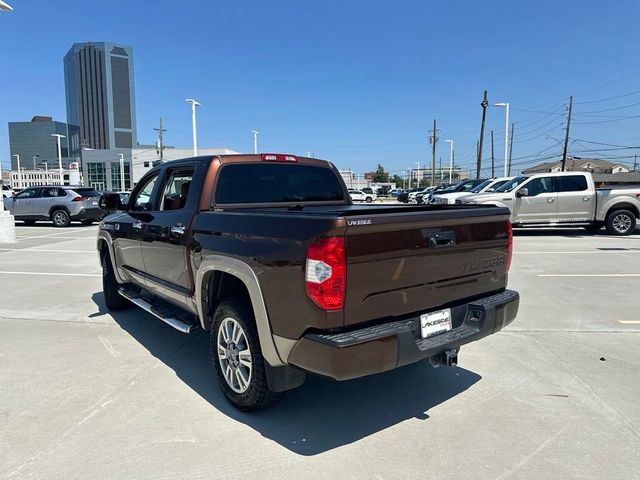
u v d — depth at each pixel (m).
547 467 2.88
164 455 3.02
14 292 7.63
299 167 4.88
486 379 4.16
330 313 2.83
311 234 2.84
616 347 4.91
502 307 3.64
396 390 3.97
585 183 14.62
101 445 3.13
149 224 4.79
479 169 42.91
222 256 3.51
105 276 6.38
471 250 3.55
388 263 3.02
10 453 3.05
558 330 5.47
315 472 2.85
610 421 3.42
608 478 2.77
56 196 20.14
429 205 3.79
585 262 9.99
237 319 3.46
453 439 3.21
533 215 14.59
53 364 4.54
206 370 4.40
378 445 3.14
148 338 5.32
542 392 3.90
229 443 3.16
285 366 3.23
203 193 4.15
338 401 3.78
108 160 91.38
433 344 3.21
